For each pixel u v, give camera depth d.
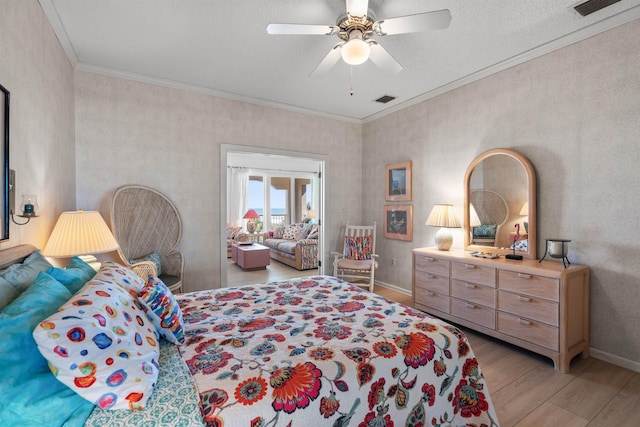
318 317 1.69
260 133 3.91
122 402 0.93
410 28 1.89
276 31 1.93
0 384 0.81
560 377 2.13
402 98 3.82
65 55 2.58
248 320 1.65
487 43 2.52
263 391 1.05
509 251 2.86
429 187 3.72
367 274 4.63
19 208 1.59
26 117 1.70
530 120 2.74
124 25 2.27
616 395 1.92
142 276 2.60
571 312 2.21
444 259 3.02
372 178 4.61
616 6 2.07
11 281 1.18
